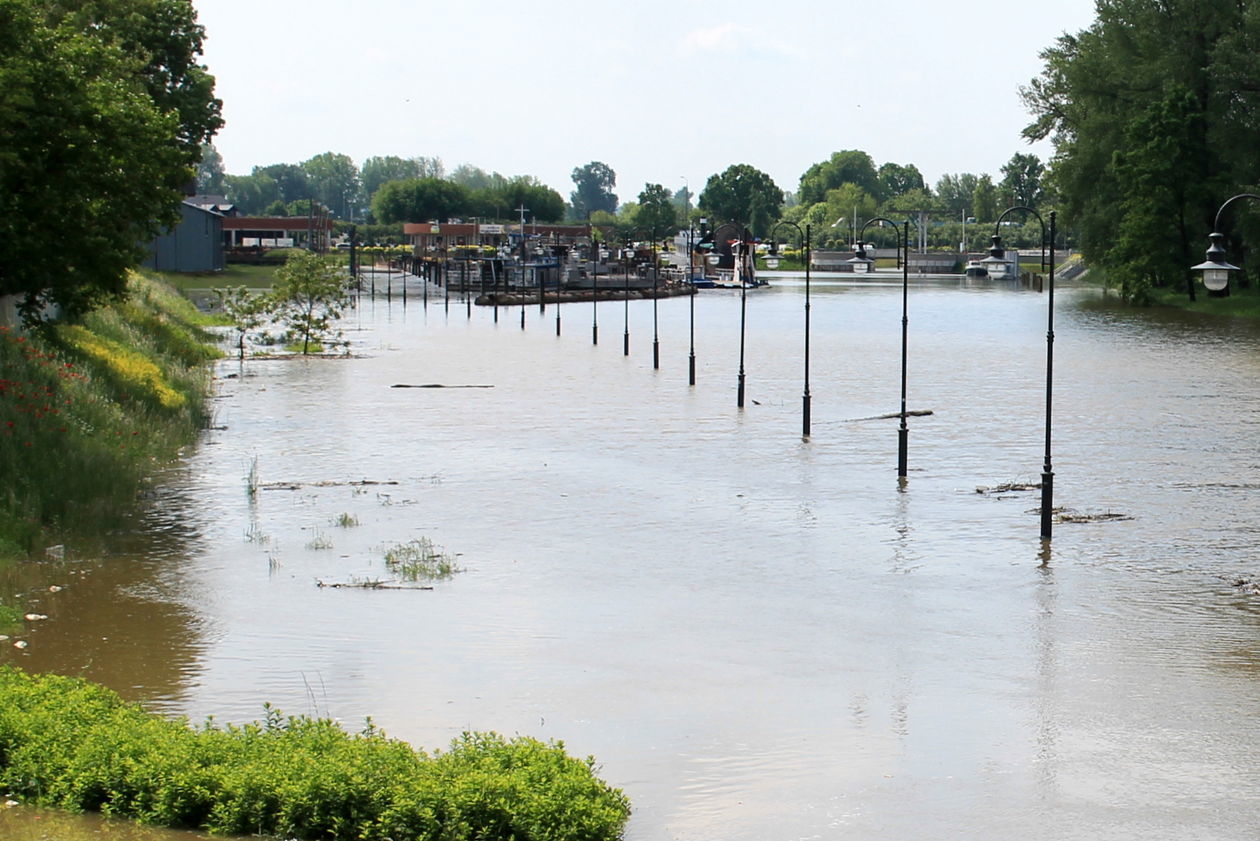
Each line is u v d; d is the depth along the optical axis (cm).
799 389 6334
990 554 2977
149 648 2252
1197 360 7600
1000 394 6066
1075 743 1845
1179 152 11294
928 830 1570
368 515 3384
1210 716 1950
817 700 2022
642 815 1606
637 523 3312
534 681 2103
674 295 17025
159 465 4031
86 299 4128
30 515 3002
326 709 1966
